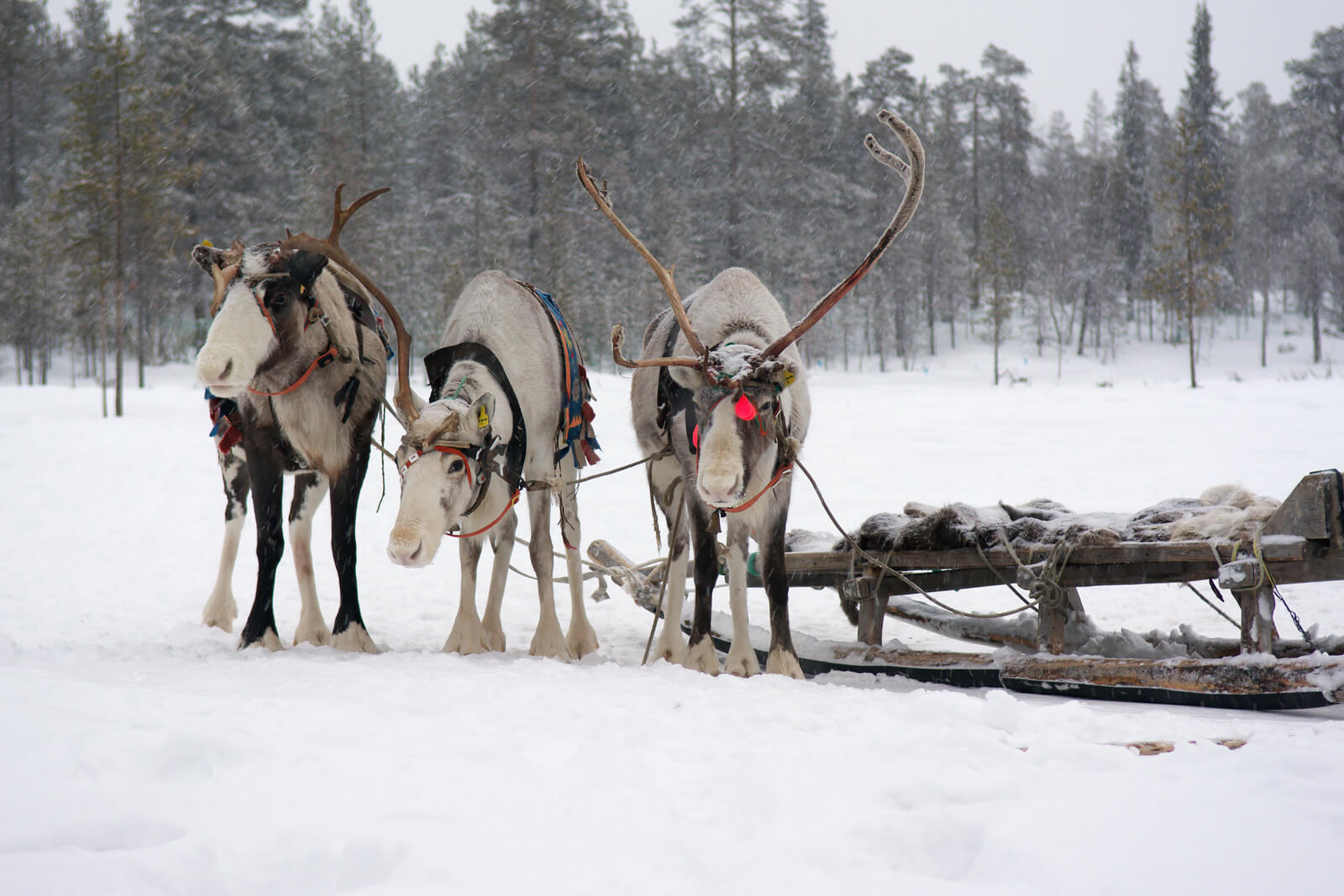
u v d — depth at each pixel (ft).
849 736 11.88
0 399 99.81
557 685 15.55
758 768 10.15
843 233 259.80
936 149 304.91
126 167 103.91
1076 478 50.34
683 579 21.36
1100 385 137.49
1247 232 265.75
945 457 60.39
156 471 57.93
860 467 56.39
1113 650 18.71
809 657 20.34
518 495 20.35
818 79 289.94
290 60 237.25
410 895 7.43
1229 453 57.98
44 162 237.86
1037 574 18.17
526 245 215.10
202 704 12.94
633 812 9.11
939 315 291.58
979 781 9.51
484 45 252.21
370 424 21.47
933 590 20.75
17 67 253.03
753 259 247.50
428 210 240.32
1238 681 14.79
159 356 191.31
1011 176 332.80
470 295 21.97
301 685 15.08
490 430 18.35
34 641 22.44
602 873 7.83
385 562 34.86
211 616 23.98
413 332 200.03
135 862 7.66
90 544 37.63
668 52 273.95
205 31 225.97
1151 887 7.40
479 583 31.48
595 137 225.56
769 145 252.21
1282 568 15.64
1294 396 96.17
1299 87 306.96
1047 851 7.97
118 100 106.22
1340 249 256.32
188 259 191.62
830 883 7.65
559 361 22.61
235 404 21.70
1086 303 252.62
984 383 192.65
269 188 205.46
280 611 26.78
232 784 9.48
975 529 19.38
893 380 195.31
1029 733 11.88
